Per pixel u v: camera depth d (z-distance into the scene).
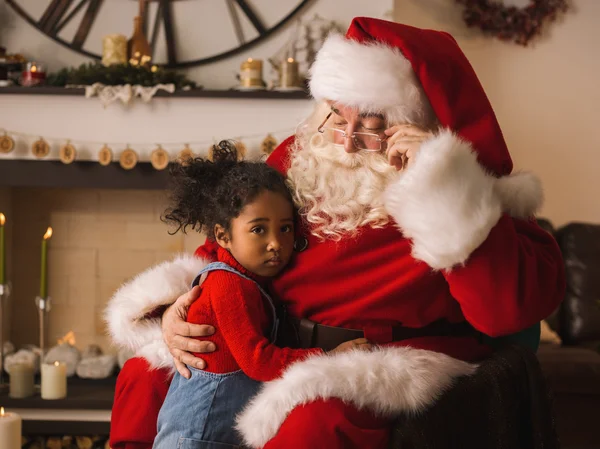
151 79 2.92
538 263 1.28
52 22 3.19
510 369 1.32
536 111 3.83
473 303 1.23
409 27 1.43
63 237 3.37
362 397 1.18
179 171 1.48
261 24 3.16
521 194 1.31
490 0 3.77
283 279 1.40
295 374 1.20
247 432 1.21
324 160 1.43
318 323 1.38
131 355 3.04
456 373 1.26
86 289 3.37
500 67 3.81
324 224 1.37
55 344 3.38
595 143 3.83
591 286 3.33
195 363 1.35
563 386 2.78
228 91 2.86
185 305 1.41
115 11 3.19
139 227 3.35
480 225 1.18
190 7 3.19
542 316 1.28
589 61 3.81
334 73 1.38
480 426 1.26
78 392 2.91
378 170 1.38
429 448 1.16
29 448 2.85
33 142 2.89
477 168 1.22
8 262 3.35
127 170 2.92
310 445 1.14
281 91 2.86
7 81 2.99
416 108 1.36
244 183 1.35
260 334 1.32
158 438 1.36
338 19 3.11
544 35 3.80
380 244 1.33
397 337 1.34
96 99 2.88
